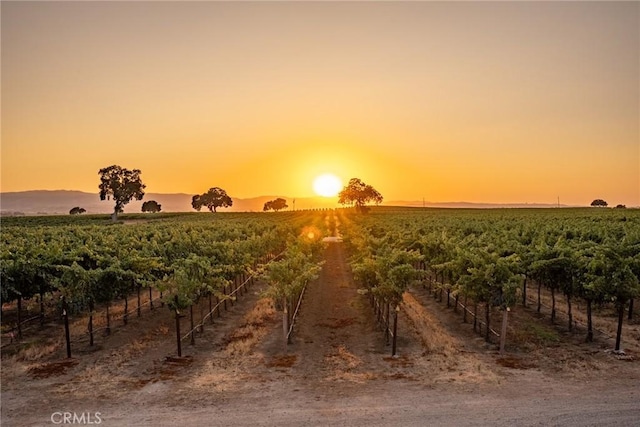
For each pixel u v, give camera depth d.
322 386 17.72
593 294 22.00
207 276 24.33
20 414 15.62
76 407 16.11
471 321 27.16
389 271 21.70
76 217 129.50
